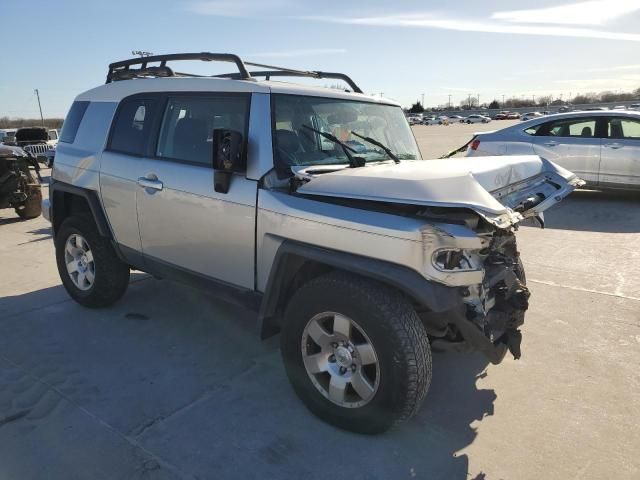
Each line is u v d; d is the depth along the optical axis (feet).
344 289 8.97
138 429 9.64
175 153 12.35
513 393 10.98
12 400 10.57
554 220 26.96
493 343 9.53
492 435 9.59
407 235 8.29
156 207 12.46
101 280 14.65
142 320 14.61
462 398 10.82
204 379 11.46
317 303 9.37
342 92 12.67
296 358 9.93
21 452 8.97
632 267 18.92
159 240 12.69
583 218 27.25
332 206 9.33
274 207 10.01
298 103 11.28
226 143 10.16
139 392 10.89
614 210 28.94
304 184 10.10
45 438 9.36
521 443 9.35
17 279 18.43
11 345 13.07
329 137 11.00
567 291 16.63
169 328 14.10
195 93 12.07
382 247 8.55
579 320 14.46
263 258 10.40
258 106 10.73
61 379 11.40
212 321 14.58
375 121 13.08
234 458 8.88
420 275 8.35
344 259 8.95
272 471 8.59
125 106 13.89
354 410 9.29
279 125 10.71
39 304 15.84
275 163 10.41
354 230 8.84
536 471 8.64
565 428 9.78
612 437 9.50
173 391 10.96
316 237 9.36
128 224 13.46
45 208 16.72
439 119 270.87
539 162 11.93
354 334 9.23
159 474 8.48
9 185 29.19
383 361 8.68
